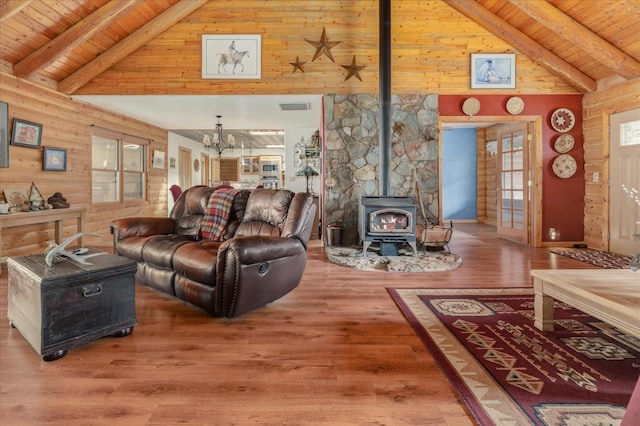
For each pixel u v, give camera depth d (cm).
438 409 152
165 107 596
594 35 425
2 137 420
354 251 472
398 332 232
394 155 526
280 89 525
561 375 177
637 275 223
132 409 151
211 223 348
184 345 213
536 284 236
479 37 525
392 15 523
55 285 193
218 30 521
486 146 889
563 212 541
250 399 159
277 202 320
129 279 228
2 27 384
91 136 580
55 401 157
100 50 496
